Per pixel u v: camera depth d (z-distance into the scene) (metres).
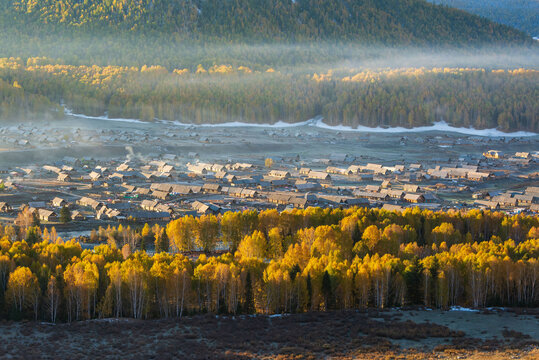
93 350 108.62
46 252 144.88
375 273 136.00
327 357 107.88
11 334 115.81
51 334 116.19
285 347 110.88
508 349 110.81
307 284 134.88
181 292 128.88
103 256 144.00
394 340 116.56
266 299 131.88
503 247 160.38
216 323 123.62
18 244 150.38
